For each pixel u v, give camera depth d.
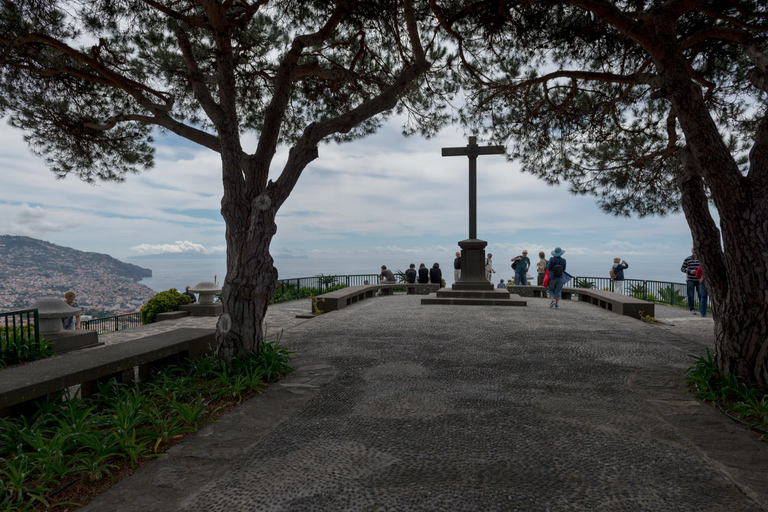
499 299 14.97
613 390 5.15
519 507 2.68
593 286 20.36
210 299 14.61
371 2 7.59
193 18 6.56
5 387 3.74
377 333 9.20
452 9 8.27
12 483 2.84
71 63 8.20
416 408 4.59
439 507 2.68
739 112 9.05
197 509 2.71
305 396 5.02
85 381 4.45
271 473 3.16
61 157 9.73
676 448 3.53
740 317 4.89
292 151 6.40
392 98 7.18
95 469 3.09
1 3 6.59
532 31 8.10
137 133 10.06
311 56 9.78
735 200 4.86
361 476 3.10
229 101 6.29
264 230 6.09
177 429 3.87
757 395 4.54
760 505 2.68
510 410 4.49
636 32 5.32
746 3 6.82
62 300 9.36
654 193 11.23
